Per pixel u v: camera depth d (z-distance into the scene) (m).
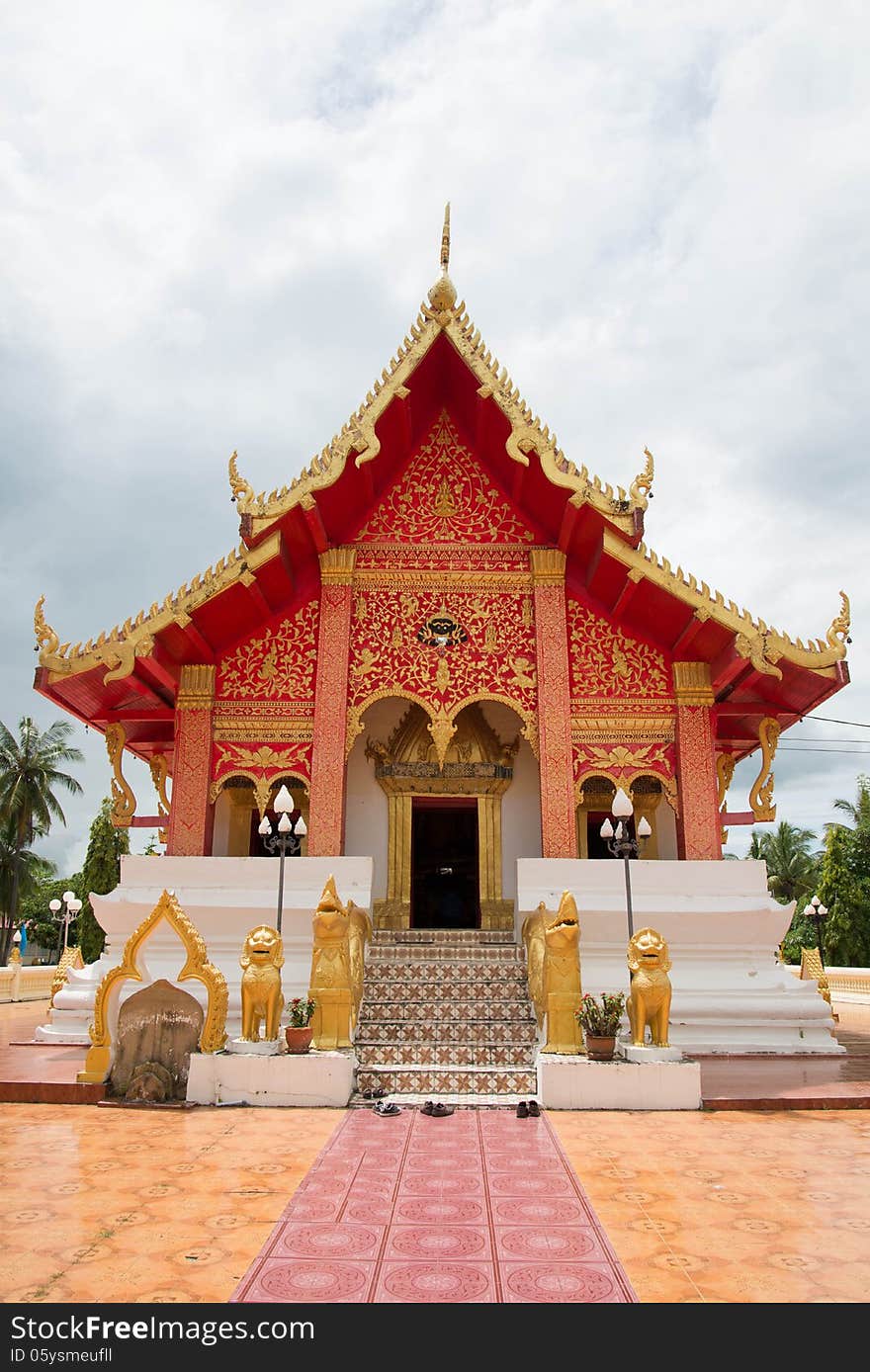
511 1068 7.47
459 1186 4.58
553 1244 3.74
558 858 9.88
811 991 9.23
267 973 6.99
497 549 11.11
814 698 10.20
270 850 12.69
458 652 10.73
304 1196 4.39
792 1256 3.62
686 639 10.16
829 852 28.59
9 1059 8.31
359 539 11.14
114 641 9.23
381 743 12.34
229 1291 3.25
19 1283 3.32
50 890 44.38
